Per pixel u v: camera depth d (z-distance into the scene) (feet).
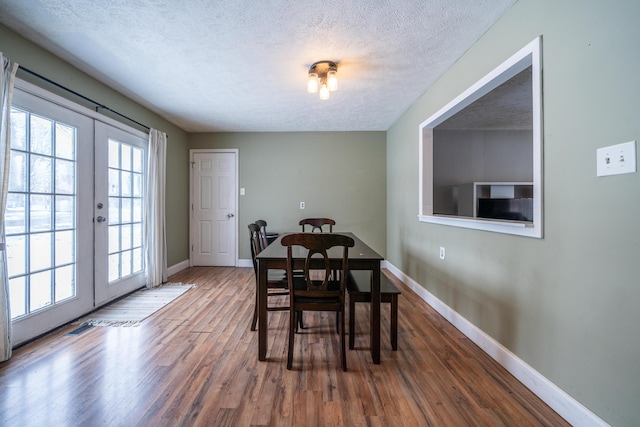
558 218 4.32
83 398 4.58
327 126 13.79
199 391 4.77
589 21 3.80
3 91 5.51
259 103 10.66
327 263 5.50
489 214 13.03
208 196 14.70
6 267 5.61
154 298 9.57
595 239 3.74
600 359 3.67
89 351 6.05
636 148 3.24
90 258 8.17
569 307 4.13
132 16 5.70
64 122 7.27
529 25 4.88
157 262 11.03
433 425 4.06
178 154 13.65
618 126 3.44
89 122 8.13
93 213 8.28
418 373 5.33
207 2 5.31
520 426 4.05
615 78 3.47
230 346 6.32
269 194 14.69
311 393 4.74
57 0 5.21
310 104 10.77
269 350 6.19
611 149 3.51
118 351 6.06
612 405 3.53
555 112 4.36
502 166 14.66
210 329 7.19
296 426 4.03
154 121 11.64
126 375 5.21
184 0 5.25
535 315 4.79
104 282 8.73
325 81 8.13
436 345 6.40
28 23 5.88
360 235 14.65
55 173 7.07
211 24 5.98
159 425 4.03
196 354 5.97
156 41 6.61
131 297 9.67
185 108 11.16
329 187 14.67
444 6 5.41
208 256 14.75
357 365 5.59
